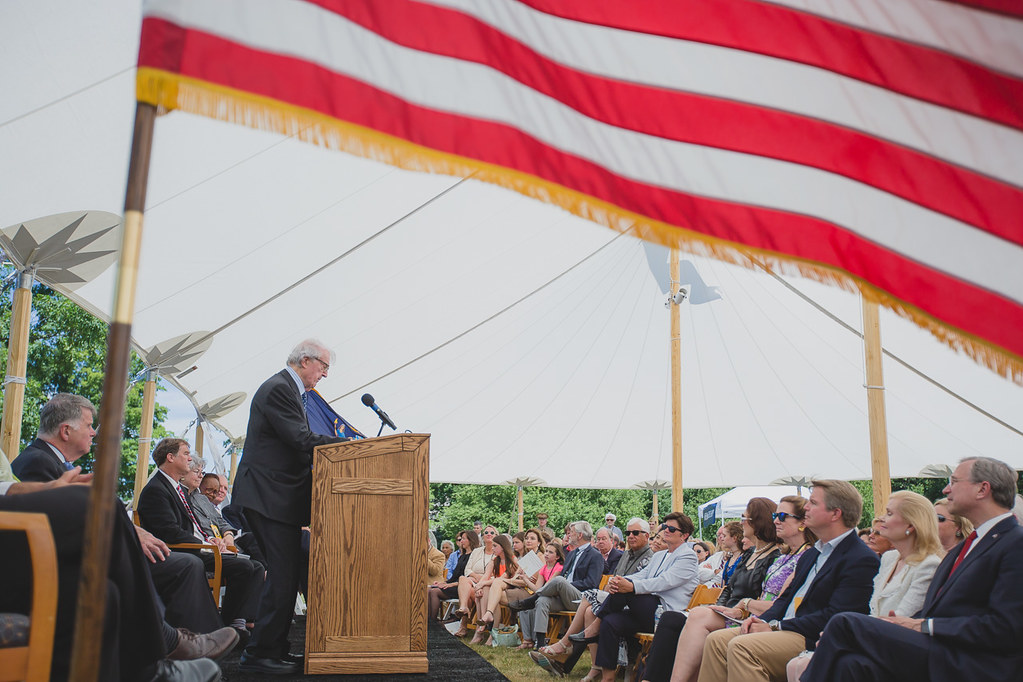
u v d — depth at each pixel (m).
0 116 4.93
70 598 2.43
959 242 2.66
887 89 2.71
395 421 17.56
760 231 2.57
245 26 1.96
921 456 18.33
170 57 1.84
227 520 8.78
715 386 18.25
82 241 6.29
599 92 2.53
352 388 14.40
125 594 2.59
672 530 6.17
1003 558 3.09
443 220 9.41
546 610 8.13
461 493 35.22
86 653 1.50
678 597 5.99
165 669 3.01
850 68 2.72
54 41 4.52
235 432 13.94
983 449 17.33
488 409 18.30
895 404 16.73
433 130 2.21
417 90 2.21
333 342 11.68
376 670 4.31
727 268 15.72
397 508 4.46
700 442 19.48
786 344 16.73
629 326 17.38
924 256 2.64
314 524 4.36
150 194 6.50
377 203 8.23
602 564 8.51
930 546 3.74
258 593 5.95
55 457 4.00
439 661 5.42
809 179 2.65
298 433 4.53
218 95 1.89
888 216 2.66
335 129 2.05
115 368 1.57
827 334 15.89
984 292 2.62
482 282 11.84
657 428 19.42
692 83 2.63
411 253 9.87
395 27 2.21
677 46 2.64
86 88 4.96
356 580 4.36
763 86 2.67
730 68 2.67
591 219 2.42
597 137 2.49
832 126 2.69
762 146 2.62
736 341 17.25
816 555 4.38
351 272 9.51
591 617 6.64
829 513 4.20
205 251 7.58
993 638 2.96
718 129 2.62
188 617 3.96
